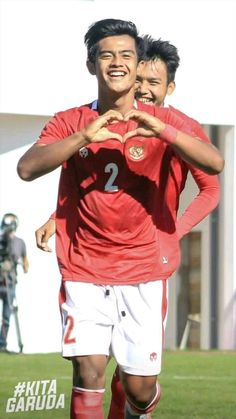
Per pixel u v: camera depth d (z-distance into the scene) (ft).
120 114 54.65
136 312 59.00
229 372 131.75
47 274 173.17
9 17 163.32
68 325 58.49
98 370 58.44
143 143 57.52
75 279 58.95
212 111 172.35
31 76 164.76
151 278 59.41
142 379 59.82
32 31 164.76
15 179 170.81
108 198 58.03
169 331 186.70
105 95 57.88
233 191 173.88
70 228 59.72
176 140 55.21
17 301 171.01
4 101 163.43
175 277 186.91
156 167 58.80
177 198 62.44
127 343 59.21
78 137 54.49
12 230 164.04
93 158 57.57
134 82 57.82
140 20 168.86
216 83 172.55
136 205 58.39
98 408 58.75
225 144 174.60
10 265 163.84
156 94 70.23
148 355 59.11
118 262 58.90
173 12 170.40
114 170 57.77
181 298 186.39
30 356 155.94
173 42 170.19
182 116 63.87
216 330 179.01
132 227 58.80
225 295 176.24
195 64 171.42
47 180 172.96
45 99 165.58
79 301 58.59
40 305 172.55
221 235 177.17
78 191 59.11
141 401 60.95
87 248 59.11
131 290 59.11
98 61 57.21
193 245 184.24
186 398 106.11
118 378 66.49
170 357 153.48
